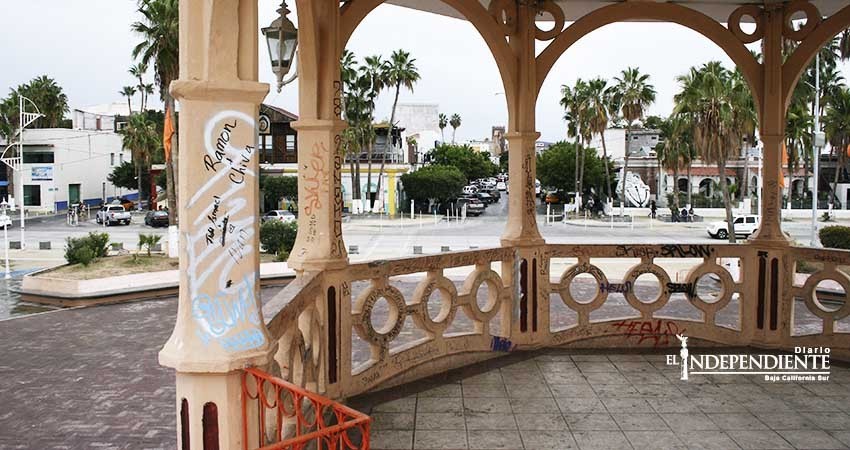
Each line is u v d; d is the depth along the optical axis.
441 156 77.62
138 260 20.58
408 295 14.88
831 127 48.00
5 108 56.97
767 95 7.23
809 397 5.77
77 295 15.23
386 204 52.53
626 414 5.36
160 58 25.95
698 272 7.39
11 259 26.31
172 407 7.23
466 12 6.55
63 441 6.25
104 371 8.75
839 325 11.63
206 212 3.08
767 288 7.26
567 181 58.06
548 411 5.43
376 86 51.75
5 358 9.51
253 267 3.18
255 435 3.21
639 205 56.06
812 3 7.64
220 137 3.09
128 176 60.47
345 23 5.53
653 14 7.20
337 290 5.40
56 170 56.84
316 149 5.37
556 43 7.17
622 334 7.38
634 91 49.88
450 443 4.80
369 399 5.66
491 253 6.83
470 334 6.74
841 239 24.36
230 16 3.05
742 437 4.90
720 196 57.16
